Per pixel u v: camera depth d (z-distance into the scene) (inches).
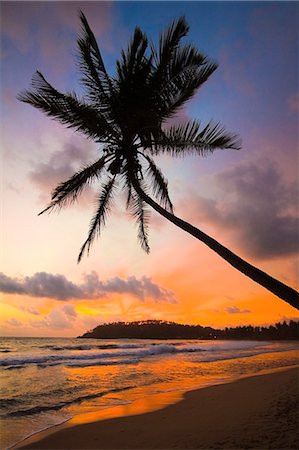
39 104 343.6
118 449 176.4
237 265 228.5
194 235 260.7
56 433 212.2
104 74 348.2
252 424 197.0
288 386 328.5
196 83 340.5
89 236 404.5
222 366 634.2
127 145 351.6
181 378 464.1
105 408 279.4
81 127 355.9
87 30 333.7
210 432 189.8
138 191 320.5
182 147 339.3
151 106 355.9
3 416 255.0
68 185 375.6
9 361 667.4
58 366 614.9
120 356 900.6
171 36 332.2
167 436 191.2
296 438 165.0
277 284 210.5
